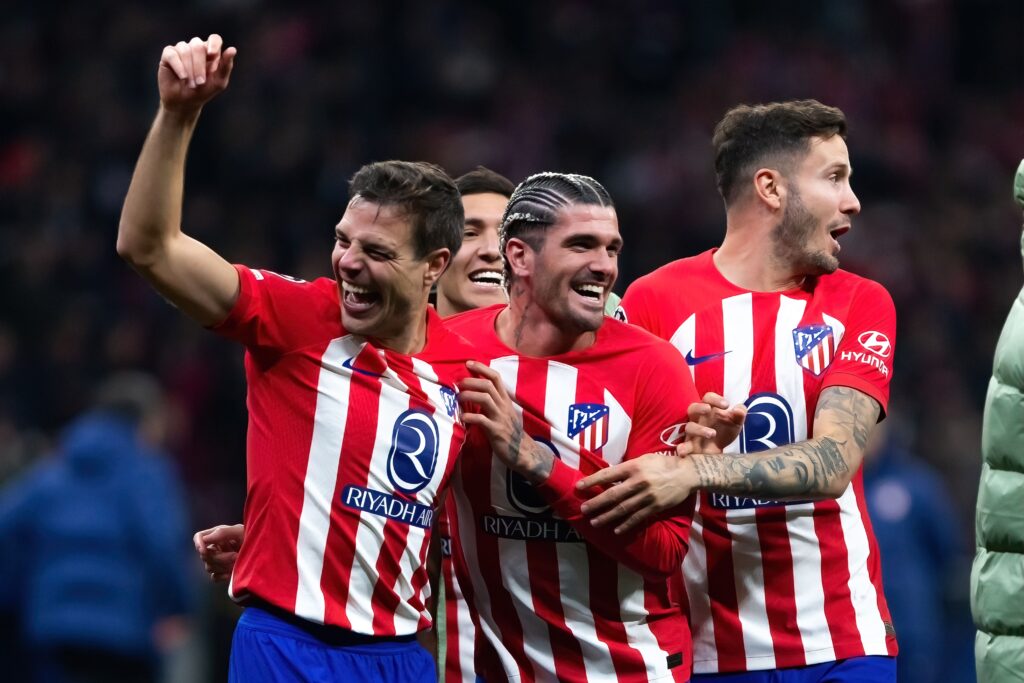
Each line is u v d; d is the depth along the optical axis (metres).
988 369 47.28
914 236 52.03
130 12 54.81
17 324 43.41
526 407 13.79
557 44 58.25
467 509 14.12
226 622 31.67
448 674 15.38
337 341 13.06
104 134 50.66
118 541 26.58
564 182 13.57
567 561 13.93
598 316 13.52
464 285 16.44
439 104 55.62
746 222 15.23
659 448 13.77
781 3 60.44
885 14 62.12
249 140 50.09
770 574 14.66
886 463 27.12
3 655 27.98
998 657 13.41
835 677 14.58
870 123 56.78
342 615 12.84
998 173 57.12
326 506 12.87
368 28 56.00
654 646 14.08
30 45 53.84
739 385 14.78
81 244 46.41
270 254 46.78
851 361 14.59
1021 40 62.53
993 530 13.38
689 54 58.78
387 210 12.73
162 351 43.00
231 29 54.56
